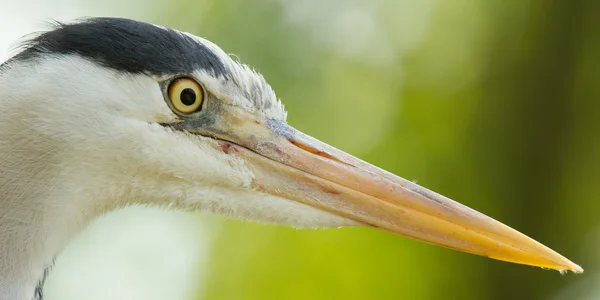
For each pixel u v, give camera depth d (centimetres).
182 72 543
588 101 1345
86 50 522
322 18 1280
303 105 1227
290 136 588
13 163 508
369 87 1307
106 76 522
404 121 1316
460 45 1380
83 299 1137
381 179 587
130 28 537
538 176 1315
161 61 536
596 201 1328
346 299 1174
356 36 1314
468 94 1353
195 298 1164
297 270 1173
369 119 1304
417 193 586
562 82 1344
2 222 509
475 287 1204
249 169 571
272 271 1172
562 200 1316
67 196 520
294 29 1249
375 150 1281
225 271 1177
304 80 1230
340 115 1262
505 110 1341
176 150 546
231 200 567
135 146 531
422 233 580
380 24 1358
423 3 1382
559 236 1302
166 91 541
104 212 550
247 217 574
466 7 1405
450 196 1285
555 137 1330
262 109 582
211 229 1198
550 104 1338
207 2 1236
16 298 509
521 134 1330
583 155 1339
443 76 1362
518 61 1355
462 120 1334
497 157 1314
